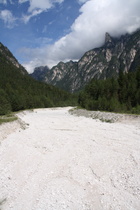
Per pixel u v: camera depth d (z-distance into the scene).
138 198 8.62
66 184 10.01
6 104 61.03
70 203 8.31
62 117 44.72
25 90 132.62
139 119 30.98
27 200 8.58
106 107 53.12
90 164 12.73
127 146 16.91
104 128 26.72
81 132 24.19
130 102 49.94
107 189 9.45
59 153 15.24
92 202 8.41
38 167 12.36
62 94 155.25
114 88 67.06
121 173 11.14
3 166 12.33
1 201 8.50
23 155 14.66
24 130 26.25
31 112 68.12
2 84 126.69
